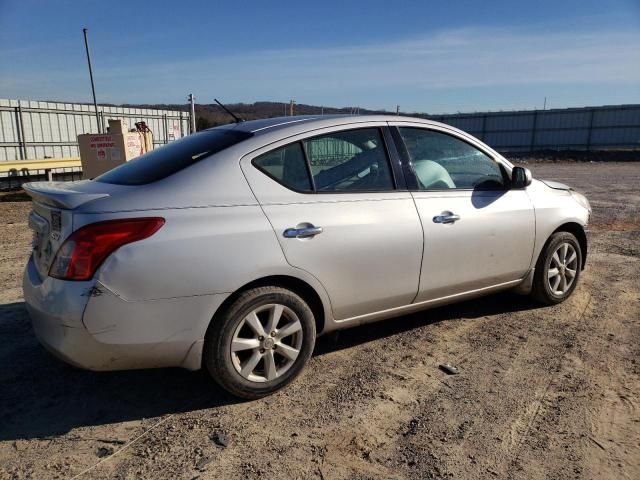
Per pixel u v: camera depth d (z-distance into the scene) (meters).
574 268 4.94
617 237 8.09
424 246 3.75
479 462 2.63
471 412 3.09
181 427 2.96
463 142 4.21
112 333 2.78
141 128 15.30
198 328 2.96
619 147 34.28
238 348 3.11
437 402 3.20
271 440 2.82
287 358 3.31
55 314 2.77
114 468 2.60
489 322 4.49
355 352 3.92
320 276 3.32
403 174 3.79
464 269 4.03
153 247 2.81
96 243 2.74
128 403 3.22
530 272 4.57
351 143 3.62
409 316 4.65
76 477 2.54
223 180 3.12
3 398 3.27
